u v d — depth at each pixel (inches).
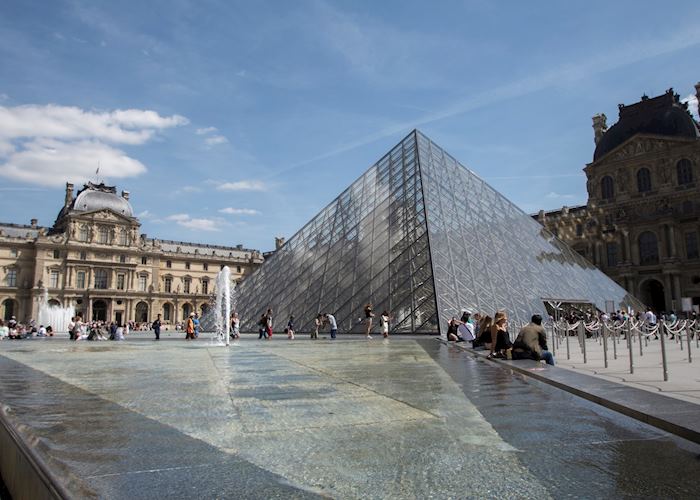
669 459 238.7
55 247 5196.9
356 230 1798.7
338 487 199.8
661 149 3986.2
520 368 554.6
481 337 867.4
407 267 1450.5
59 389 445.1
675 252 3777.1
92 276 5354.3
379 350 884.6
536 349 641.6
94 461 227.5
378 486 201.3
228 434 280.5
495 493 195.3
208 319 2253.9
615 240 4143.7
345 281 1615.4
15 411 340.5
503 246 1673.2
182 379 512.7
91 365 676.7
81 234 5383.9
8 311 5059.1
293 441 266.7
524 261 1672.0
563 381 450.3
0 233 5098.4
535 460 236.5
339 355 792.3
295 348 983.6
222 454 241.9
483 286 1424.7
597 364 702.5
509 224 1855.3
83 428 291.9
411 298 1358.3
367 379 503.8
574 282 1802.4
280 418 322.0
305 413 337.1
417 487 201.0
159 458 233.6
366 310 1296.8
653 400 355.9
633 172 4146.2
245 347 1085.1
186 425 301.9
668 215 3794.3
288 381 491.5
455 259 1456.7
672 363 704.4
